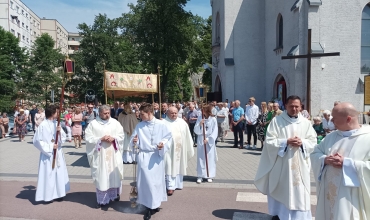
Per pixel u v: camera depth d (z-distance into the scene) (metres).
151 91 9.09
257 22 23.39
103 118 6.02
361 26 18.05
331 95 17.86
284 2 19.48
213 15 27.41
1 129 17.59
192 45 35.53
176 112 7.21
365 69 18.22
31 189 7.11
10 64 34.22
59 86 38.59
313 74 16.92
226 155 11.42
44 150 5.99
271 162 4.88
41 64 38.31
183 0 32.47
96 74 40.81
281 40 20.73
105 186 5.76
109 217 5.41
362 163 3.34
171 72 43.50
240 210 5.75
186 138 7.43
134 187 5.62
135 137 5.52
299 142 4.59
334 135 3.69
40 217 5.40
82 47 41.72
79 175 8.45
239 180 7.86
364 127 3.54
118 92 10.36
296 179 4.66
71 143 15.29
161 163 5.50
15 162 10.39
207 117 7.69
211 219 5.31
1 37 36.69
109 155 5.90
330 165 3.60
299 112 4.94
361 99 17.92
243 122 13.06
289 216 4.70
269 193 4.93
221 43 24.56
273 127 4.94
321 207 3.70
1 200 6.31
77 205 6.03
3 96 31.53
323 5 17.59
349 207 3.41
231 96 23.28
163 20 32.91
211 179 7.74
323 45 17.61
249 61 23.41
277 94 21.16
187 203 6.14
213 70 27.30
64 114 16.11
